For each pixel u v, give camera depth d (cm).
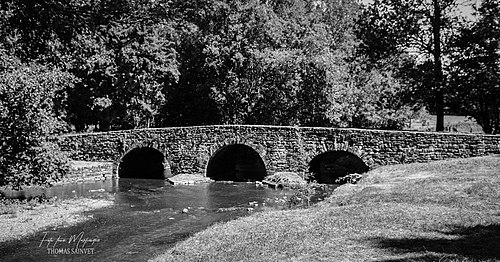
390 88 4178
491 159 2345
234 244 1267
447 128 5059
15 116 2300
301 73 4241
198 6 2669
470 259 948
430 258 969
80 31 2227
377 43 3622
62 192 2908
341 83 4306
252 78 4291
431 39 3572
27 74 2328
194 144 3434
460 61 3372
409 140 2825
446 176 2045
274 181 3064
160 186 3183
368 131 2941
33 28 2144
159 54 4197
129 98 4288
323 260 1029
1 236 1803
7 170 2330
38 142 2383
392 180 2166
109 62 3947
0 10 2020
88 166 3444
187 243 1371
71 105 4269
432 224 1290
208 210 2334
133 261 1484
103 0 2128
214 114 4612
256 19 4278
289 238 1248
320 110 4209
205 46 4319
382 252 1054
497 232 1170
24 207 2334
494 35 3253
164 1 2394
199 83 4541
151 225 2005
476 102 3406
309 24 4709
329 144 3053
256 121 4406
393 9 3609
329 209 1645
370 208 1546
